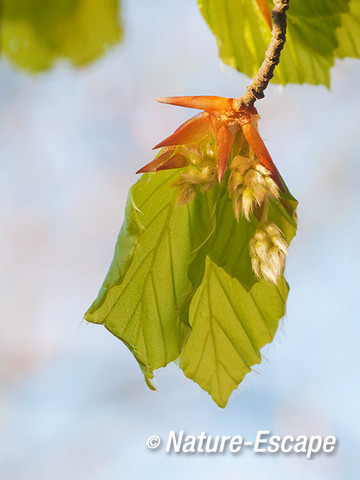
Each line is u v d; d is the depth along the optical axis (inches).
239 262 20.7
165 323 20.6
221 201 20.6
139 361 20.5
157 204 20.5
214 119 20.2
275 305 20.7
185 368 20.8
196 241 20.6
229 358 20.8
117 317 20.4
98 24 19.9
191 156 20.3
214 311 20.8
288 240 20.4
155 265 20.5
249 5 21.2
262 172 20.1
